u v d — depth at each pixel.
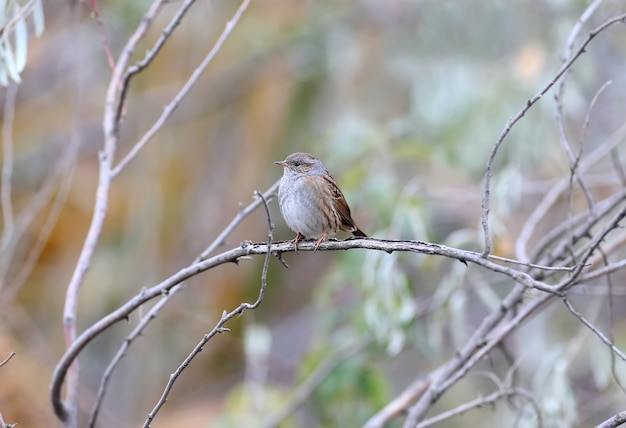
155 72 17.05
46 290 15.80
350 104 16.33
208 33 16.95
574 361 13.56
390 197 12.22
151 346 15.45
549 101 12.68
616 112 14.74
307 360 12.28
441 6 15.03
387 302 10.53
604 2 12.72
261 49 17.05
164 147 16.69
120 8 15.47
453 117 14.05
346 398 11.77
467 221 14.20
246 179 16.34
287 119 16.77
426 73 14.95
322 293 12.24
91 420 7.97
